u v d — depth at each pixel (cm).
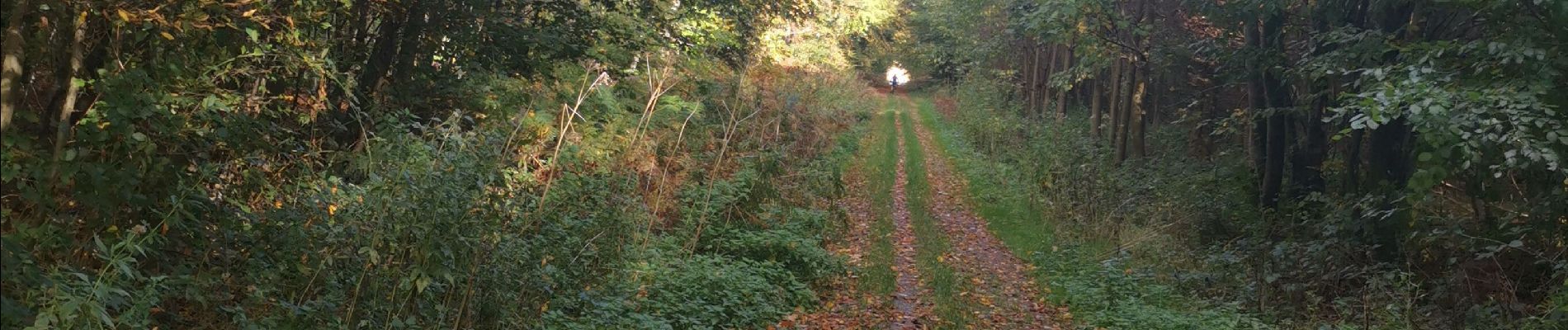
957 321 1000
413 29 1049
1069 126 2792
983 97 3706
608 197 1005
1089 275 1272
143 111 534
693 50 1400
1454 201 1451
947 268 1284
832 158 2222
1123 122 2383
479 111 1127
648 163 1372
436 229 624
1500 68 985
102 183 504
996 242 1595
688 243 1166
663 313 877
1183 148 2584
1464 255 1246
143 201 531
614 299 843
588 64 1345
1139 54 1761
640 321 823
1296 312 1184
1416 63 1012
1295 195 1580
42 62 554
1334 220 1327
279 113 774
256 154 672
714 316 906
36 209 511
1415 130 975
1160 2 2255
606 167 1220
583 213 947
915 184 2139
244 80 792
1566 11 898
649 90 1733
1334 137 987
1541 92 894
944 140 3164
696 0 1378
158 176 560
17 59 445
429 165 653
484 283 691
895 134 3156
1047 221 1719
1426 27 1305
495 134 770
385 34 1049
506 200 760
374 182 633
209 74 654
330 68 826
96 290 464
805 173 1825
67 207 543
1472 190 1229
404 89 1068
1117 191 1931
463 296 671
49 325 462
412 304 660
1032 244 1529
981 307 1102
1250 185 1789
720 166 1538
